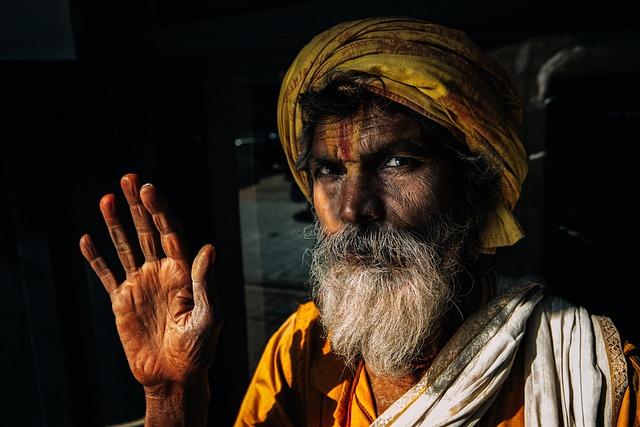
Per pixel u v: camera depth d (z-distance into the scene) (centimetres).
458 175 71
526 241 216
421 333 71
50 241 144
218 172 157
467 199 72
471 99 66
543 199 211
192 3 130
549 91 212
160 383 72
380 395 80
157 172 145
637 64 187
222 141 157
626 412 63
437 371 72
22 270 144
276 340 93
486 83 69
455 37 68
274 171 198
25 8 137
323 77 70
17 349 150
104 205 70
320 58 71
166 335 71
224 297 164
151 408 73
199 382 73
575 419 64
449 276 72
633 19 97
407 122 66
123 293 71
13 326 148
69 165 140
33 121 134
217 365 164
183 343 69
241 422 88
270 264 221
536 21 103
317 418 84
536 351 70
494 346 70
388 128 66
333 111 66
